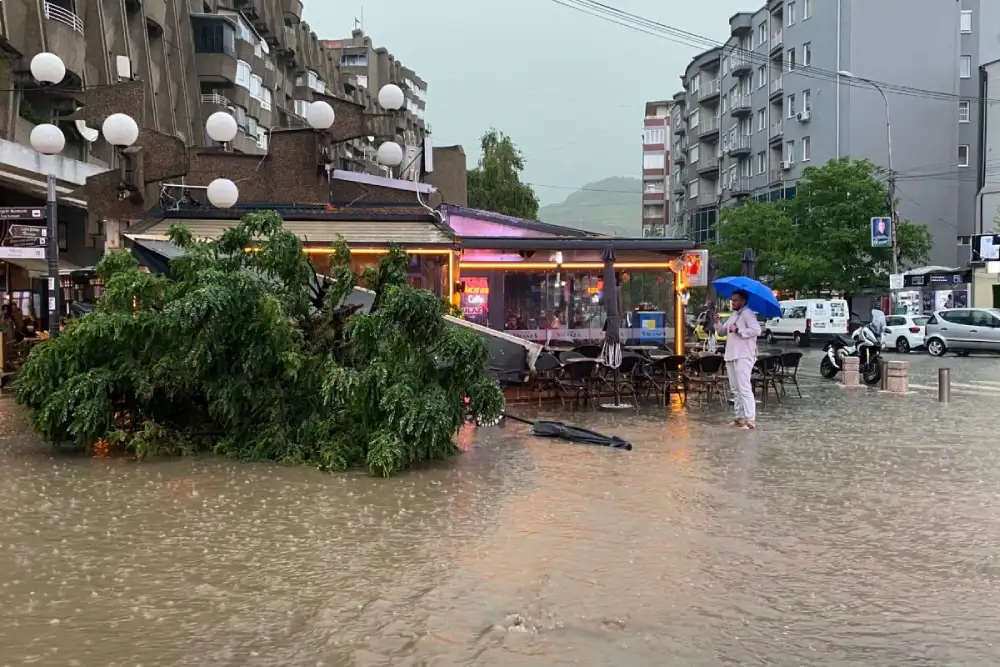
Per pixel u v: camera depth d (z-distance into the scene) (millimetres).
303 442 8938
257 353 8945
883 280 40062
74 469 8430
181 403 9688
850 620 4660
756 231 41312
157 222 14367
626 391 14594
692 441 10570
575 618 4633
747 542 6109
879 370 18156
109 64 28828
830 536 6285
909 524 6641
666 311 16625
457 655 4145
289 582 5152
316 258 13727
